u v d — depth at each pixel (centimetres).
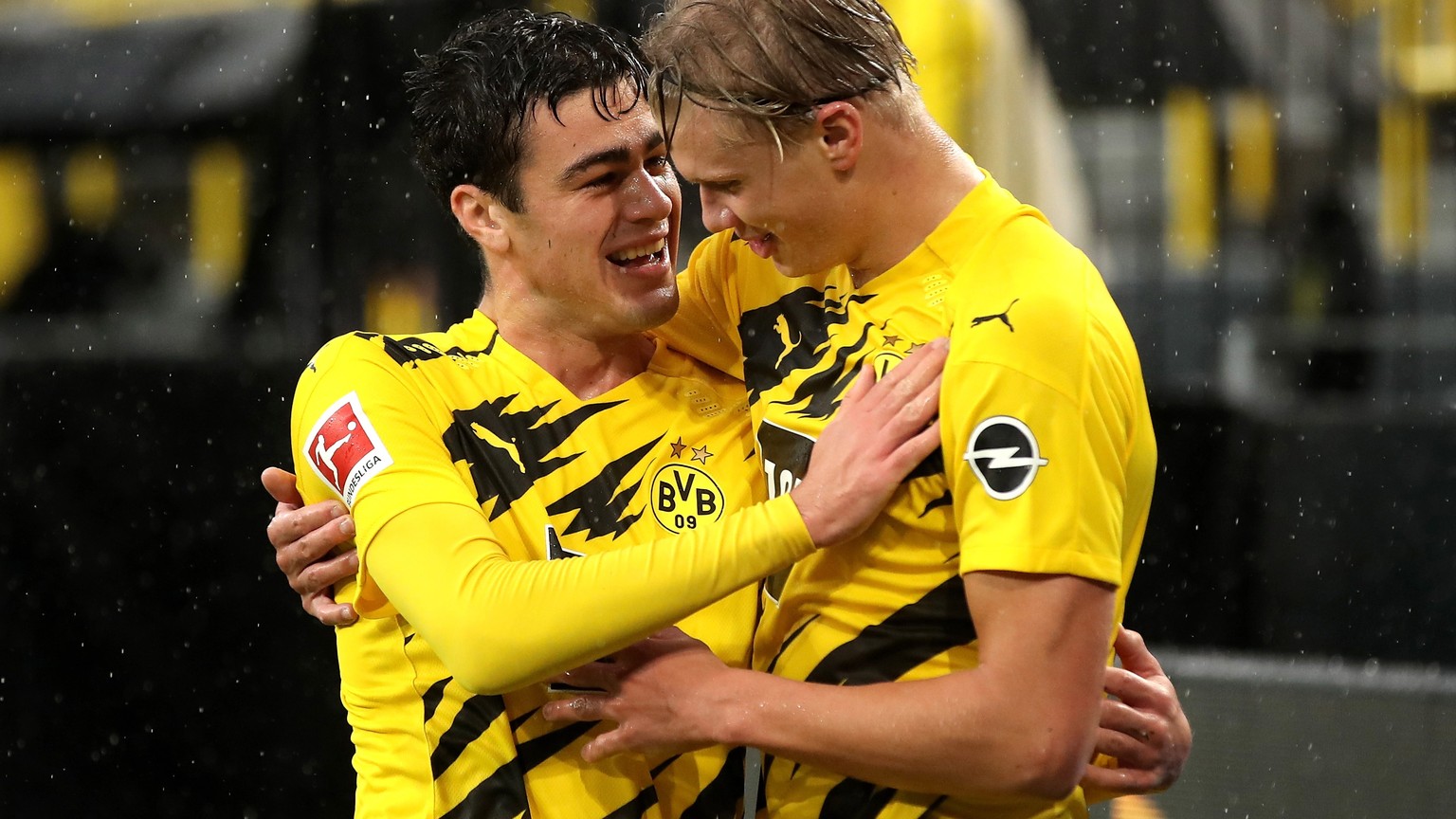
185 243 1641
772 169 537
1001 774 506
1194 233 1638
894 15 1380
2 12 1734
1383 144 1634
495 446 623
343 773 1320
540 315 644
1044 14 1616
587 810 598
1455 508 1301
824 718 526
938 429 526
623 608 531
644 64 630
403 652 626
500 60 620
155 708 1370
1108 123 1639
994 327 519
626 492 625
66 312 1669
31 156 1681
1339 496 1337
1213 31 1616
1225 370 1580
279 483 671
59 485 1412
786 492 581
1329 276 1627
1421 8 1630
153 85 1633
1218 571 1361
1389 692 1037
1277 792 1025
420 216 1493
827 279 606
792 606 583
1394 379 1489
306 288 1529
